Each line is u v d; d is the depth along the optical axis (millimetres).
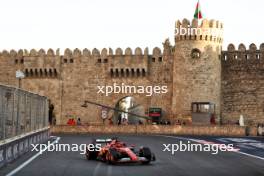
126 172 26781
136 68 91500
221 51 88062
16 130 34688
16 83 96688
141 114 107438
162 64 90688
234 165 30906
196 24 85312
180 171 27469
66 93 94688
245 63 87562
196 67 85375
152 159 31609
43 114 54281
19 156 35344
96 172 26781
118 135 73312
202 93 85062
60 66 95000
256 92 86875
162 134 77375
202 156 36875
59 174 25984
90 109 93562
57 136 68438
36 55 95812
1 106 28875
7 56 97000
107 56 93000
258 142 54594
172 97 88875
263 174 26672
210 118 84000
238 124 85312
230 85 87812
